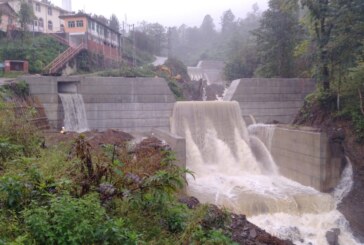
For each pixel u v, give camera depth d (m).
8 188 6.50
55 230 5.71
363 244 14.79
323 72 22.30
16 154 9.44
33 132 11.52
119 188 7.34
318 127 21.64
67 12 63.50
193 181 19.31
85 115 22.45
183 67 47.25
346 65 20.25
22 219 6.19
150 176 7.49
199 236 6.71
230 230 8.60
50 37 43.31
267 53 31.55
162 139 20.42
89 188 7.27
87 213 6.05
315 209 17.02
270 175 21.83
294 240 14.66
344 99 21.44
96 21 45.62
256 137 24.17
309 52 24.19
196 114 23.80
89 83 22.48
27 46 38.88
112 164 7.69
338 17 20.06
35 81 20.94
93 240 5.70
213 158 22.67
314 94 23.69
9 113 12.48
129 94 23.30
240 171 22.06
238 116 24.67
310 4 21.23
